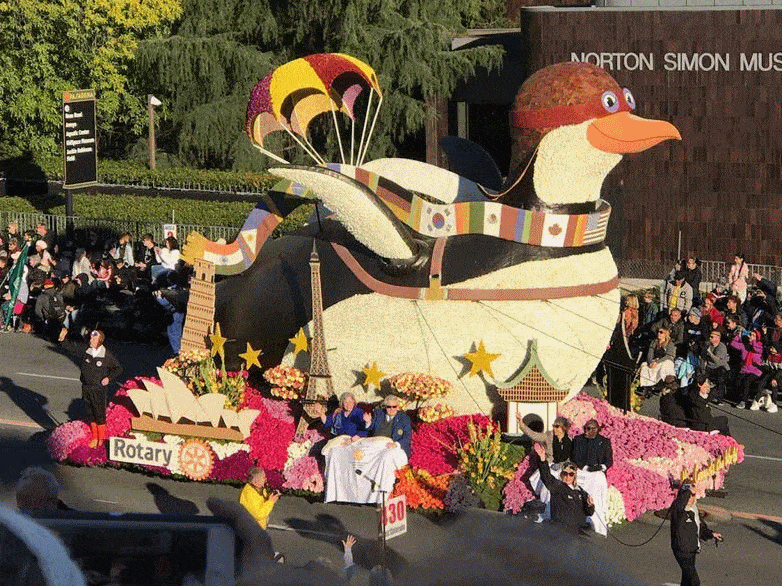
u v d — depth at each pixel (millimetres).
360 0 42094
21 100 43812
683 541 16016
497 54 41781
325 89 21016
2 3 42781
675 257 36219
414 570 9195
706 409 21719
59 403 25734
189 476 20891
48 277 31484
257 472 16609
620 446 20297
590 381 26375
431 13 43344
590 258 20188
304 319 21344
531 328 19859
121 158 47781
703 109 35562
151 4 43812
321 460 20266
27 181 43344
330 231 21766
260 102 21062
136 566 6824
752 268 34438
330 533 18484
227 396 20984
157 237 35562
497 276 19938
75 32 43625
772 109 35156
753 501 20531
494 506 19125
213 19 43594
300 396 20969
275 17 43938
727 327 26344
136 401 21328
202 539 7168
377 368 20438
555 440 18891
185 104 43625
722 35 35188
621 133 19328
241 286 22438
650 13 35438
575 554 9664
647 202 36281
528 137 19922
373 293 20625
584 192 20000
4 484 20000
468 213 20125
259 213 22188
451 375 20109
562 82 19625
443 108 43688
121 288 30969
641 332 26219
